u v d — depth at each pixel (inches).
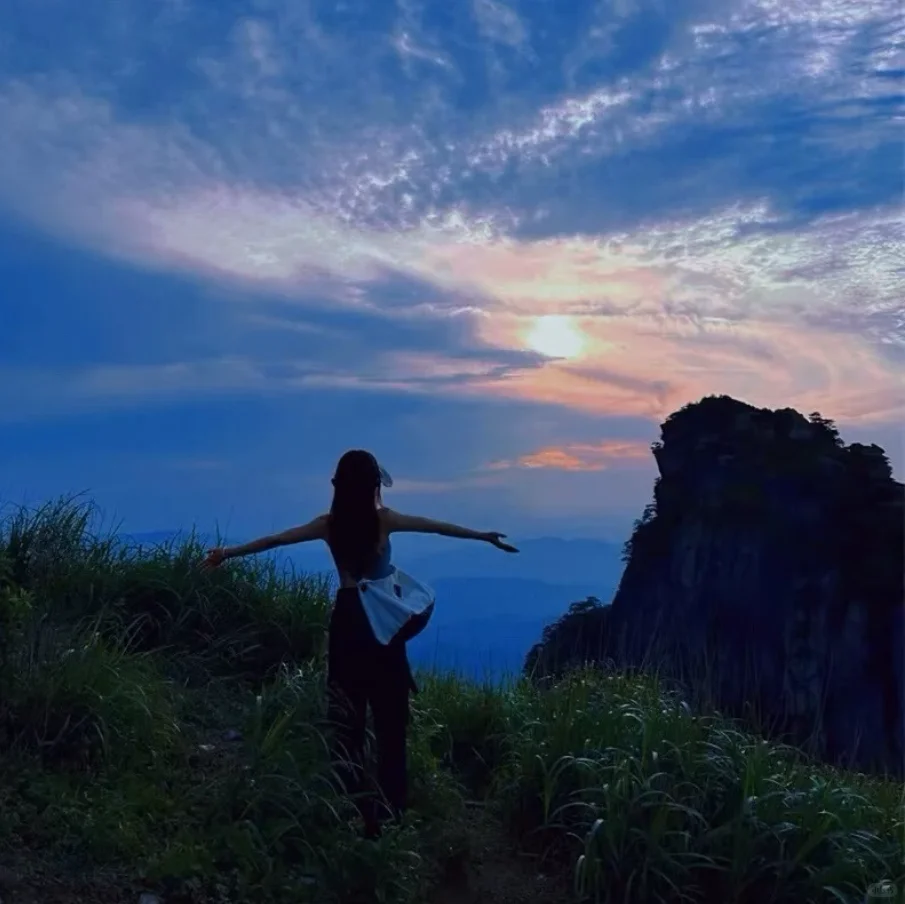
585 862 210.1
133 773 212.8
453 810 241.0
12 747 207.8
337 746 224.1
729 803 227.9
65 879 176.6
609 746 240.7
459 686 304.2
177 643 301.1
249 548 223.6
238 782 209.8
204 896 182.4
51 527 317.7
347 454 224.2
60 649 236.2
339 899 192.1
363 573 220.1
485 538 223.3
